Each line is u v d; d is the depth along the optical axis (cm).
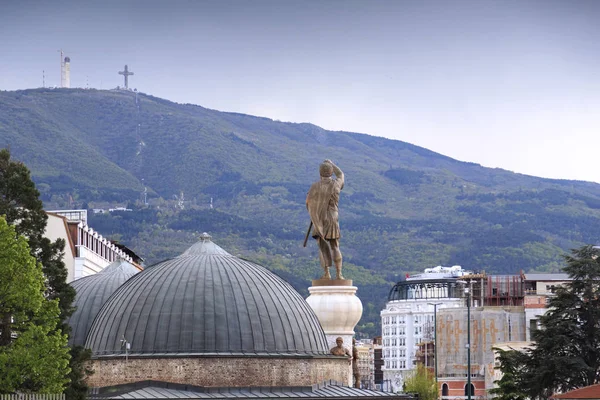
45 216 10350
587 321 15262
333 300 11650
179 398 10169
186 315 10725
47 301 9125
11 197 10225
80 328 12512
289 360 10794
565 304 15350
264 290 11119
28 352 8538
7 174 10262
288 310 11100
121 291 11181
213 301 10825
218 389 10494
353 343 11862
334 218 11850
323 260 11838
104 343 10788
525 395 15112
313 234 11894
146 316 10762
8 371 8475
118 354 10612
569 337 15162
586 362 15225
